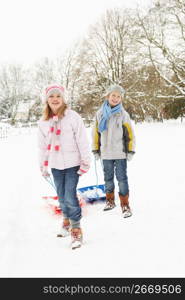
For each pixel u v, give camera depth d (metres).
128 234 3.68
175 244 3.34
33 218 4.41
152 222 4.02
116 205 4.86
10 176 7.68
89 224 4.10
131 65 31.47
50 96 3.44
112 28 35.31
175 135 16.00
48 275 2.88
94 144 4.71
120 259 3.09
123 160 4.41
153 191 5.51
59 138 3.47
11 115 61.81
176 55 24.83
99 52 36.41
